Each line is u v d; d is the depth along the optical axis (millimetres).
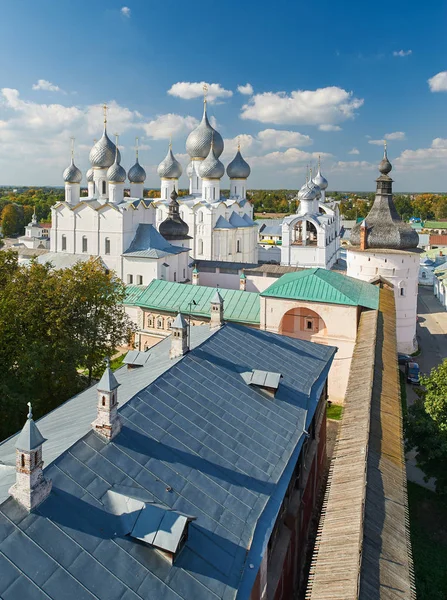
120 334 54062
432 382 35344
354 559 16125
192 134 119500
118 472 18422
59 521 15609
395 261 69375
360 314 51531
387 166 70188
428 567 30047
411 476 40688
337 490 20750
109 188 93750
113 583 14703
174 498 18500
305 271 58750
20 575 13805
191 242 104062
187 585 15672
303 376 32156
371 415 27141
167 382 24797
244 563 17375
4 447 25406
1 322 40188
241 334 33875
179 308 60344
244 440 23531
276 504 20609
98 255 80938
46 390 44500
